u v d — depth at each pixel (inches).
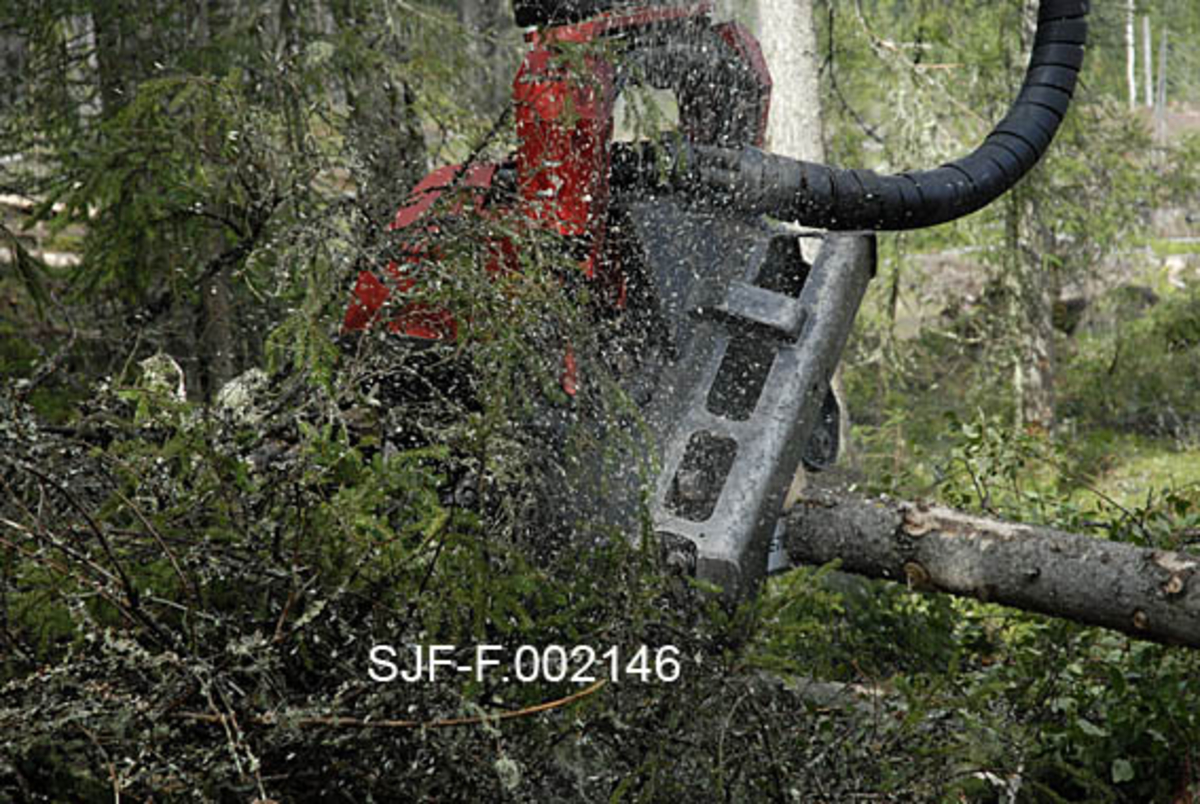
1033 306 440.8
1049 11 160.1
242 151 166.2
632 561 105.7
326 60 227.9
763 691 108.5
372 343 109.6
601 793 100.1
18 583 91.6
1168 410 491.2
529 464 111.1
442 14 289.1
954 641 163.2
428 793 92.4
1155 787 135.9
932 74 391.9
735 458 124.4
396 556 96.2
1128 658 152.1
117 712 80.7
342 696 88.2
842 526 132.5
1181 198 473.4
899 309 527.8
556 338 115.4
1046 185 414.0
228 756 84.0
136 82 254.8
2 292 217.5
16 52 282.2
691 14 139.7
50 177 232.1
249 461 104.8
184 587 88.9
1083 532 169.2
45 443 91.0
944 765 109.3
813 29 315.6
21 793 82.8
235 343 207.8
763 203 134.5
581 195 123.4
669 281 130.5
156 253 207.8
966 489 188.7
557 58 123.0
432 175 147.9
